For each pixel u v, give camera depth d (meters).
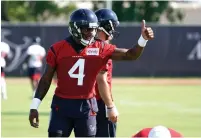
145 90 70.69
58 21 133.62
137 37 87.75
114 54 20.12
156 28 89.56
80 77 20.08
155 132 18.88
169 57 90.00
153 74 90.12
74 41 20.09
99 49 20.08
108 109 21.52
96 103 20.66
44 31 87.06
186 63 90.31
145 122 42.28
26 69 88.00
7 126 39.25
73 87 20.12
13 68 87.62
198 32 90.00
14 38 86.94
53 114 20.38
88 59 20.05
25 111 48.16
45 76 20.25
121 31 87.62
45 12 131.25
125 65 89.88
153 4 116.94
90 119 20.28
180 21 131.00
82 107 20.17
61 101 20.20
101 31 23.05
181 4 150.25
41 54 64.06
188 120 43.66
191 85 78.75
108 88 21.41
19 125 39.72
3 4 125.50
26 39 87.00
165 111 49.44
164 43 89.69
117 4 112.44
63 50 20.03
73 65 20.05
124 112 48.56
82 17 19.81
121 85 78.19
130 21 112.69
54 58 20.11
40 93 20.27
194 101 57.97
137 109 50.81
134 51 19.70
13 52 87.31
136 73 90.19
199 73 90.62
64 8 133.62
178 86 77.12
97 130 23.16
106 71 21.42
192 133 37.09
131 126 40.06
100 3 117.81
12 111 48.16
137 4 115.69
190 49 90.19
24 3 128.88
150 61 90.00
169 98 60.94
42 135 35.47
